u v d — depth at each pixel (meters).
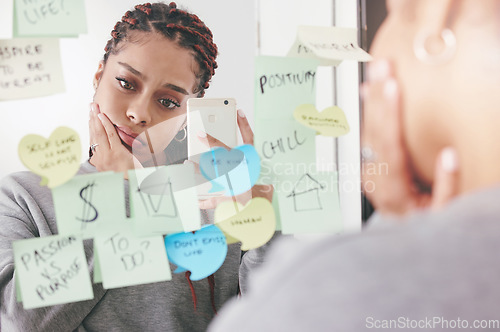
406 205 1.15
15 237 1.09
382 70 1.19
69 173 0.79
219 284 1.16
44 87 0.81
